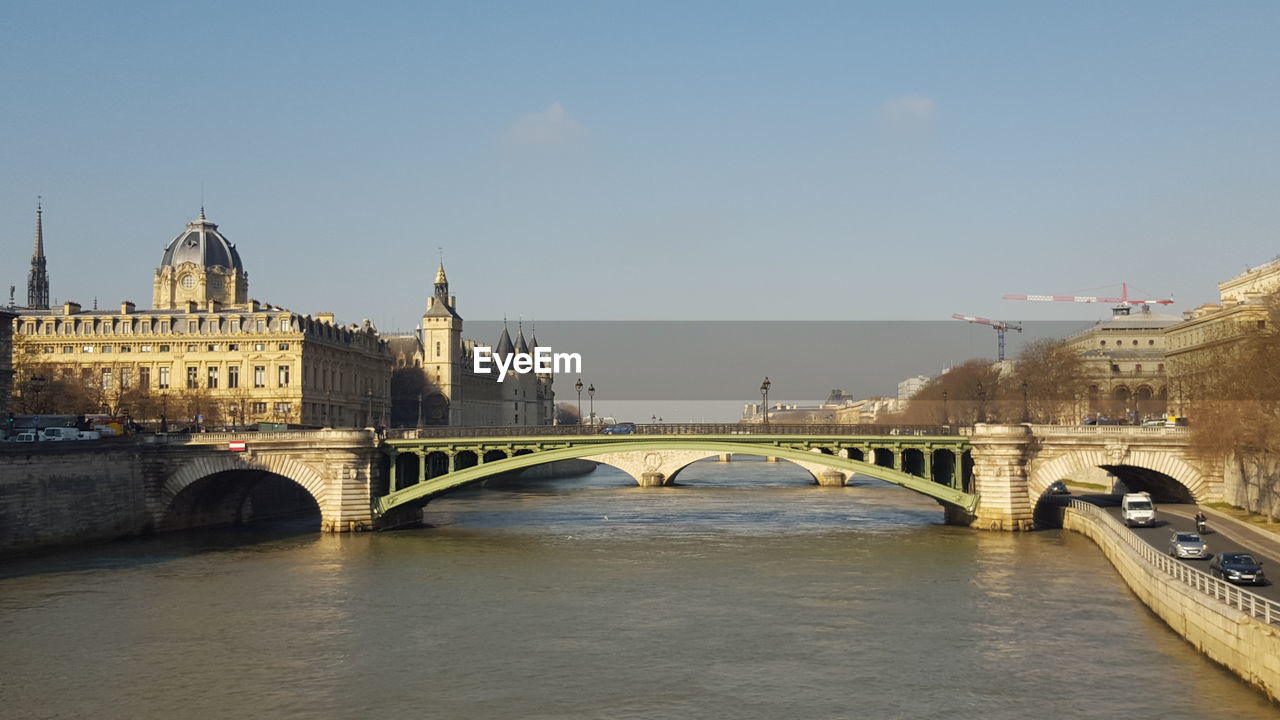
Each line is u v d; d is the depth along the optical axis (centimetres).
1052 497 12412
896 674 5878
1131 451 11288
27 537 9731
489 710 5353
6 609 7475
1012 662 6025
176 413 16938
